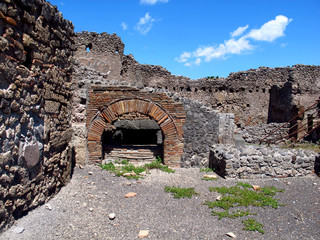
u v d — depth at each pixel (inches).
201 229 157.5
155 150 330.0
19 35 141.8
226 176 265.1
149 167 296.5
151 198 205.8
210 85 898.7
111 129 393.4
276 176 273.3
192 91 890.1
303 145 556.4
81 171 274.8
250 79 915.4
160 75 876.0
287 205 199.0
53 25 186.7
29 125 156.9
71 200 192.4
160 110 306.7
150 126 477.4
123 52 808.3
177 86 884.0
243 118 908.6
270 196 217.0
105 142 370.0
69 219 161.0
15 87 138.8
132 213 176.7
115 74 775.7
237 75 912.9
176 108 307.6
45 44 174.9
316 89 808.3
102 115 304.7
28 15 147.9
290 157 277.1
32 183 163.3
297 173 278.5
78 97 309.7
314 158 285.4
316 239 150.3
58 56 199.6
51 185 191.9
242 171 267.6
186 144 312.0
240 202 199.6
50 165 189.2
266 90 922.1
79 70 313.4
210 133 318.3
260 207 193.2
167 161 310.3
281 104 852.6
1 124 127.8
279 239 148.9
